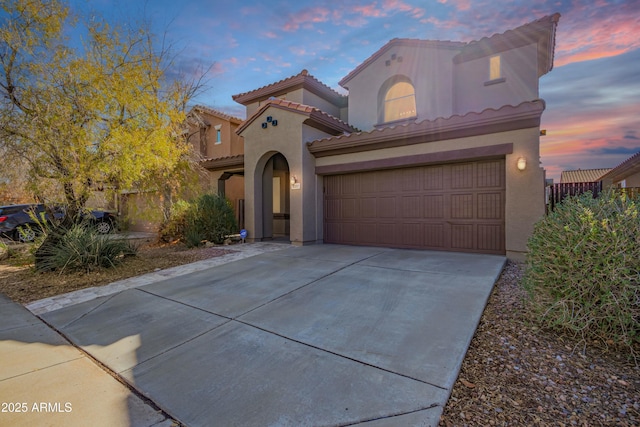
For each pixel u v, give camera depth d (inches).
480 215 333.4
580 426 89.9
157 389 117.3
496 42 436.1
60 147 290.8
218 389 115.1
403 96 523.5
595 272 133.6
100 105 310.7
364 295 207.3
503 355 129.6
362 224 416.5
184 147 454.0
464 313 169.2
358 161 397.4
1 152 288.0
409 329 153.9
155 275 292.4
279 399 107.0
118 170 323.6
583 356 126.5
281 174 613.9
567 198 164.1
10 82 286.7
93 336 168.1
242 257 356.8
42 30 292.5
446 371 117.0
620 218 134.3
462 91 474.6
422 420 93.0
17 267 350.6
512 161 300.8
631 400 100.0
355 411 98.8
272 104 442.3
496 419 94.0
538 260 155.9
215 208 474.3
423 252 350.9
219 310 195.3
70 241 306.8
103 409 106.7
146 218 436.8
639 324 125.6
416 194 373.4
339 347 140.4
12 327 183.9
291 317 178.1
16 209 538.6
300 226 421.4
